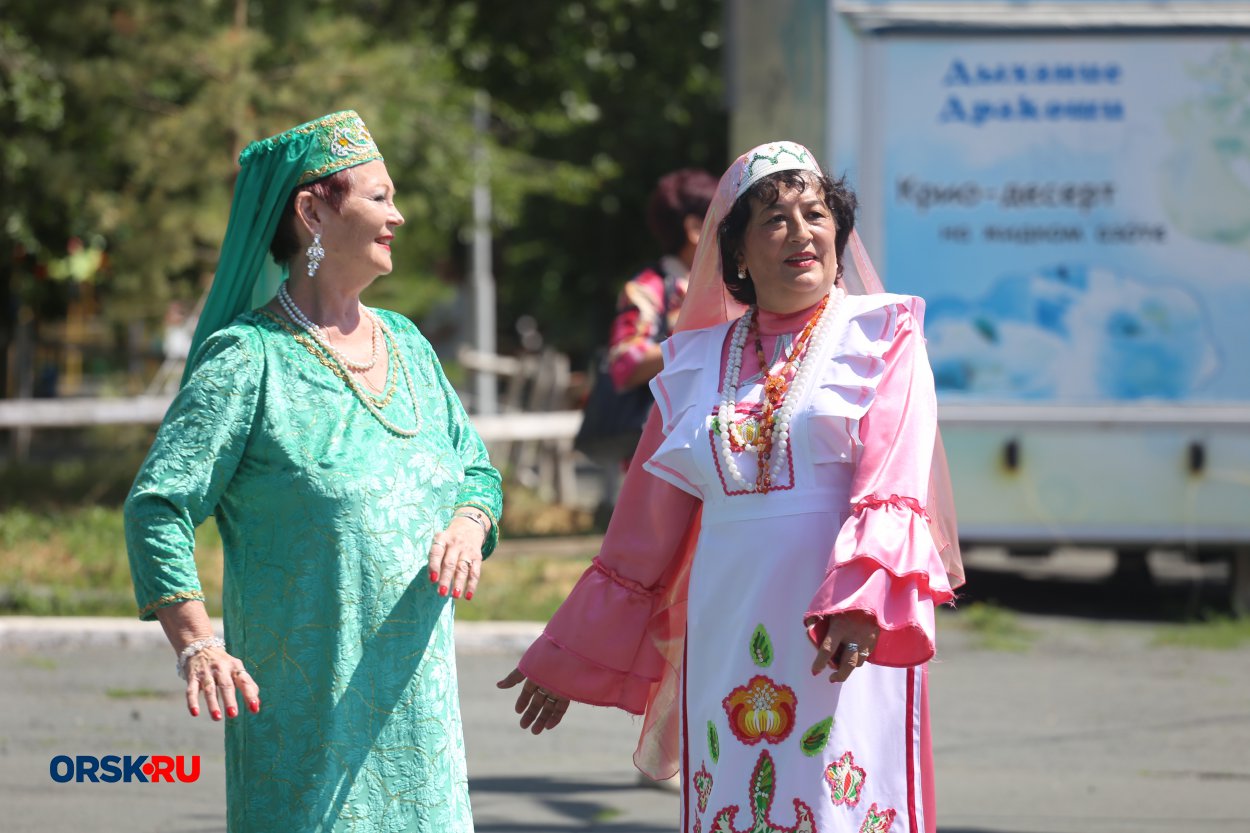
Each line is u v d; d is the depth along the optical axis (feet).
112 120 72.54
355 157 19.33
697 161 143.02
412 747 18.90
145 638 46.24
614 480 77.15
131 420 78.79
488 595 52.54
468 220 98.99
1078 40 53.72
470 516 19.61
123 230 75.05
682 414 20.39
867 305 19.89
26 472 84.17
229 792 19.30
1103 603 59.47
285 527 18.67
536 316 201.57
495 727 38.93
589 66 109.81
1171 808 32.35
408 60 76.13
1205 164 53.67
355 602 18.66
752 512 19.39
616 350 34.83
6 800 31.60
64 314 103.19
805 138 56.24
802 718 18.89
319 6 80.18
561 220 157.48
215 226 71.05
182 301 77.82
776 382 19.57
